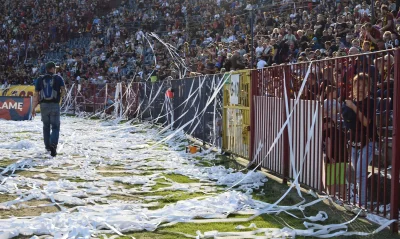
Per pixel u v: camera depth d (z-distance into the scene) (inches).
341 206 276.2
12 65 1713.8
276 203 274.7
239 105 431.2
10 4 1951.3
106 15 1760.6
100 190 314.0
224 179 343.6
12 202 276.1
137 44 1373.0
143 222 237.8
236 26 1109.1
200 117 558.3
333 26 756.6
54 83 459.8
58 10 1862.7
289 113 330.0
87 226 229.6
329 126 282.2
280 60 668.7
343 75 267.3
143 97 868.0
